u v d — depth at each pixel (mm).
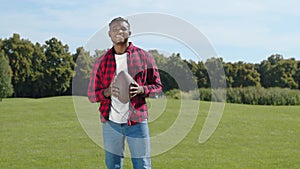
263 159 7434
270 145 8961
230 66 33531
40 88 34344
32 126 11500
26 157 7438
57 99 19062
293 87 37406
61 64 34500
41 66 34312
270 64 38531
